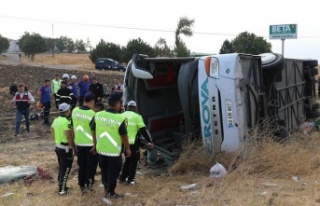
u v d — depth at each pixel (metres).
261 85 9.30
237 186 7.22
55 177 8.84
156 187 7.67
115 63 52.88
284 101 11.58
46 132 14.95
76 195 7.37
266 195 6.66
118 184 7.98
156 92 9.74
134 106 8.10
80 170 7.53
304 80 14.59
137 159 8.00
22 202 6.95
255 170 8.02
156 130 9.59
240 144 8.15
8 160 10.51
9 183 8.26
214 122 8.26
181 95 8.60
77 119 7.50
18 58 75.06
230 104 8.14
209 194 6.87
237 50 41.84
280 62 10.09
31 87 31.55
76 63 71.75
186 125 8.65
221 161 8.17
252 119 8.66
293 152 8.59
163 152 8.91
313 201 6.33
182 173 8.47
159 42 44.44
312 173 8.05
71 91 15.36
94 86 14.66
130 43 57.50
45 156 11.08
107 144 6.92
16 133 14.27
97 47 62.75
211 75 8.27
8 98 25.02
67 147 7.40
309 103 15.02
